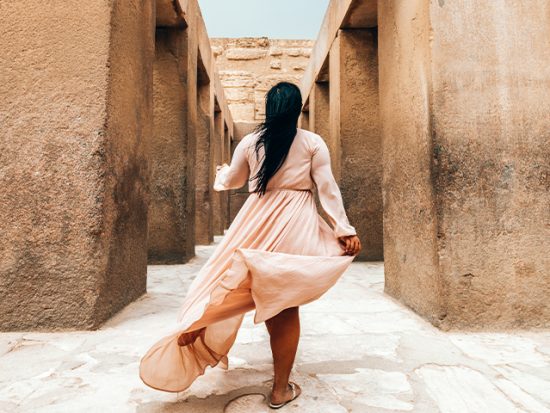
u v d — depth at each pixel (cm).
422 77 320
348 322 315
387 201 412
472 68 307
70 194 298
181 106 677
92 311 293
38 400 181
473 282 298
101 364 225
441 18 306
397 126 377
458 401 183
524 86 309
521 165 305
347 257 177
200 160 1009
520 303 298
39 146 299
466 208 301
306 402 181
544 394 190
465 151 303
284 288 164
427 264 317
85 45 305
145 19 408
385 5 405
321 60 897
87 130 302
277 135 185
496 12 310
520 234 302
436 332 290
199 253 814
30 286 293
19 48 303
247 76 1819
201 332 191
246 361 231
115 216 329
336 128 752
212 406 177
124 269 353
